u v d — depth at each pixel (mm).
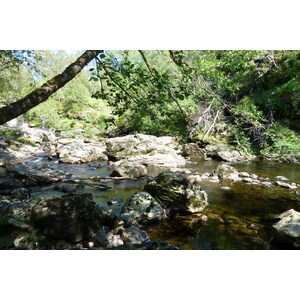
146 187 5602
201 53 11742
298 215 3934
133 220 4215
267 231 3857
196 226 4258
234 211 5047
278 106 14672
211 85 5145
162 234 3922
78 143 12633
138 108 3660
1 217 3852
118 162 11547
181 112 3652
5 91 16516
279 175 8945
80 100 28359
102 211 4086
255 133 14156
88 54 3562
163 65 12953
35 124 27641
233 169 8672
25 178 7066
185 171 9367
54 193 6004
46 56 14141
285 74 14648
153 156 12422
